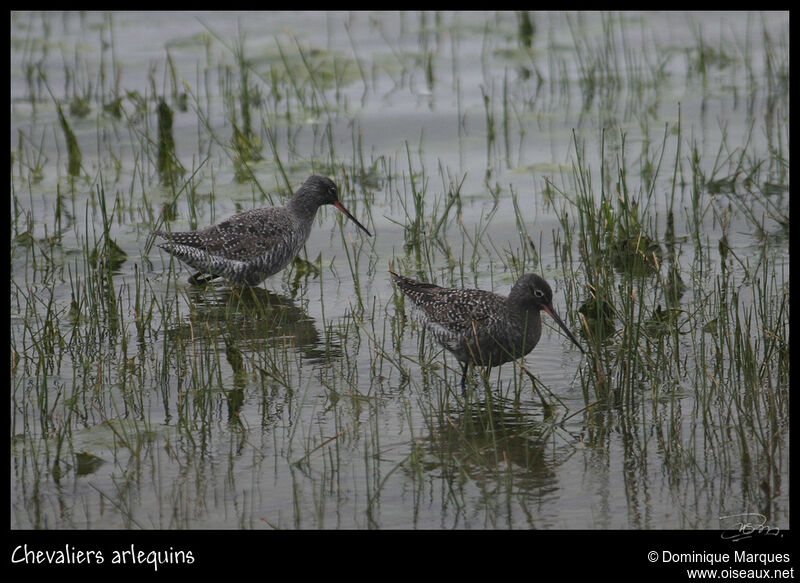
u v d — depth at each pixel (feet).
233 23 94.43
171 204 59.16
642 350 39.27
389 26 93.76
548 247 53.72
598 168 63.41
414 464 32.91
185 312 47.50
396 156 67.15
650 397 37.24
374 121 73.20
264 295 49.83
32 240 50.88
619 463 32.86
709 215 56.29
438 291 41.45
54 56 86.22
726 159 63.26
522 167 64.39
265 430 35.42
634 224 52.85
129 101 76.54
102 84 77.05
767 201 57.00
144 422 35.76
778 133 64.95
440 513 30.30
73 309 46.50
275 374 39.68
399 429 35.50
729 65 81.97
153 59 85.46
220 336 44.29
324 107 75.77
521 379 37.35
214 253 49.65
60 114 66.13
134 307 47.32
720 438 34.06
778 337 38.47
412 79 81.56
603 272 47.50
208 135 71.41
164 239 51.31
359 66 79.92
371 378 39.75
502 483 31.91
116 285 50.44
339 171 64.85
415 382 39.55
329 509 30.55
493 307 39.27
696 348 40.93
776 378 37.81
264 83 80.84
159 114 68.59
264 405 37.27
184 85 76.54
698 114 71.92
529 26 90.79
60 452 33.88
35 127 72.54
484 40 87.71
